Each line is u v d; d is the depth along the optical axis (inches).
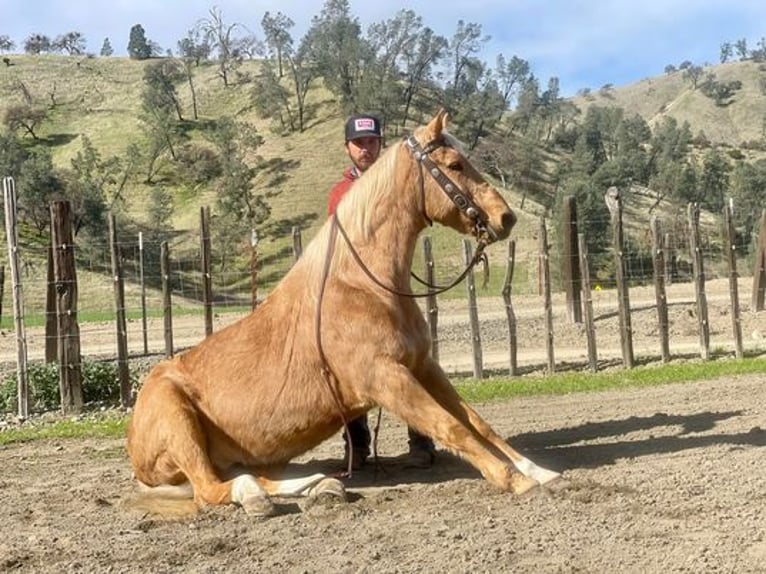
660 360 601.3
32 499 288.8
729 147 5497.1
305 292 262.1
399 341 253.6
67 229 498.9
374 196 262.1
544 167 4072.3
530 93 4699.8
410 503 252.4
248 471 273.0
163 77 4630.9
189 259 2610.7
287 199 3400.6
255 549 217.6
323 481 252.8
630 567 191.0
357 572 197.3
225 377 263.0
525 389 487.2
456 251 2158.0
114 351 776.3
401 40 4269.2
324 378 256.7
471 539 214.5
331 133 3983.8
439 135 263.3
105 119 4461.1
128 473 324.2
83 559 217.9
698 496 241.4
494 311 991.0
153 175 3801.7
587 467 286.0
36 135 4362.7
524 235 2486.5
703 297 589.3
